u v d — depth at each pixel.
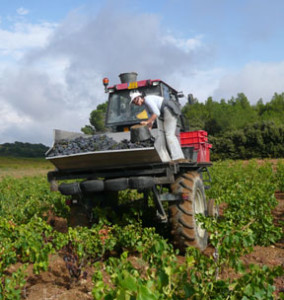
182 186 5.03
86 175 5.25
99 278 2.91
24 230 4.41
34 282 4.27
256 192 7.79
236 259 3.38
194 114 54.59
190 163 5.39
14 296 3.40
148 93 6.32
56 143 5.37
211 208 6.27
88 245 4.42
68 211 7.34
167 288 2.57
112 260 3.01
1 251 4.10
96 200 5.50
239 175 13.01
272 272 2.68
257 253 5.08
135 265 4.56
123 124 6.43
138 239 4.70
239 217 5.93
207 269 3.21
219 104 60.19
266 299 2.53
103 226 5.12
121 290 1.91
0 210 7.95
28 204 8.02
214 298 2.73
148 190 5.52
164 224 6.35
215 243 3.65
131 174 4.97
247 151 32.47
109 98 6.62
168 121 5.46
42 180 14.53
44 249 4.10
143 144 4.82
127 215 5.54
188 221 4.91
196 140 6.95
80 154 4.87
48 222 7.30
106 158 4.86
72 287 3.99
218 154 33.38
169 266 2.62
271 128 32.06
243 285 2.65
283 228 6.48
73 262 4.05
